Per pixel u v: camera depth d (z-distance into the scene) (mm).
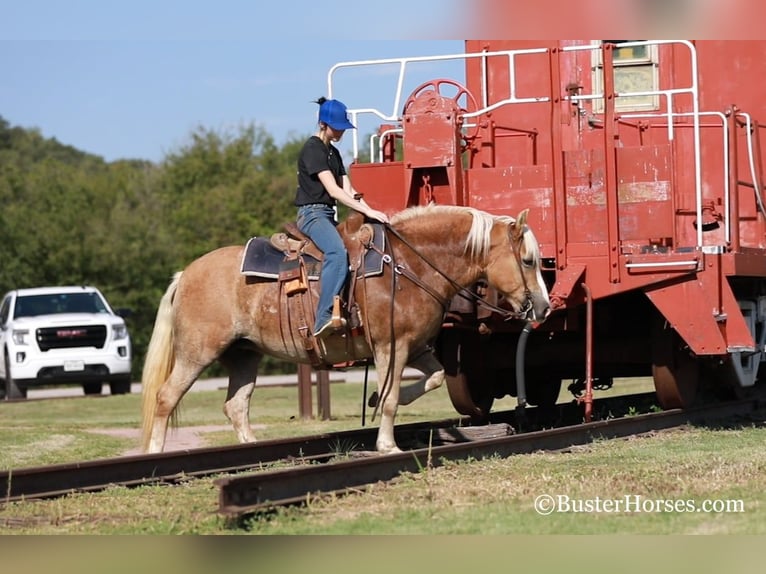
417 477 11445
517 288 13031
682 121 16844
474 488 10805
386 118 15922
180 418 23797
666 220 14258
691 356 15719
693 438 14531
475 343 16719
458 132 14781
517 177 14805
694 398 16172
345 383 35719
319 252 12977
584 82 17188
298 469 10320
